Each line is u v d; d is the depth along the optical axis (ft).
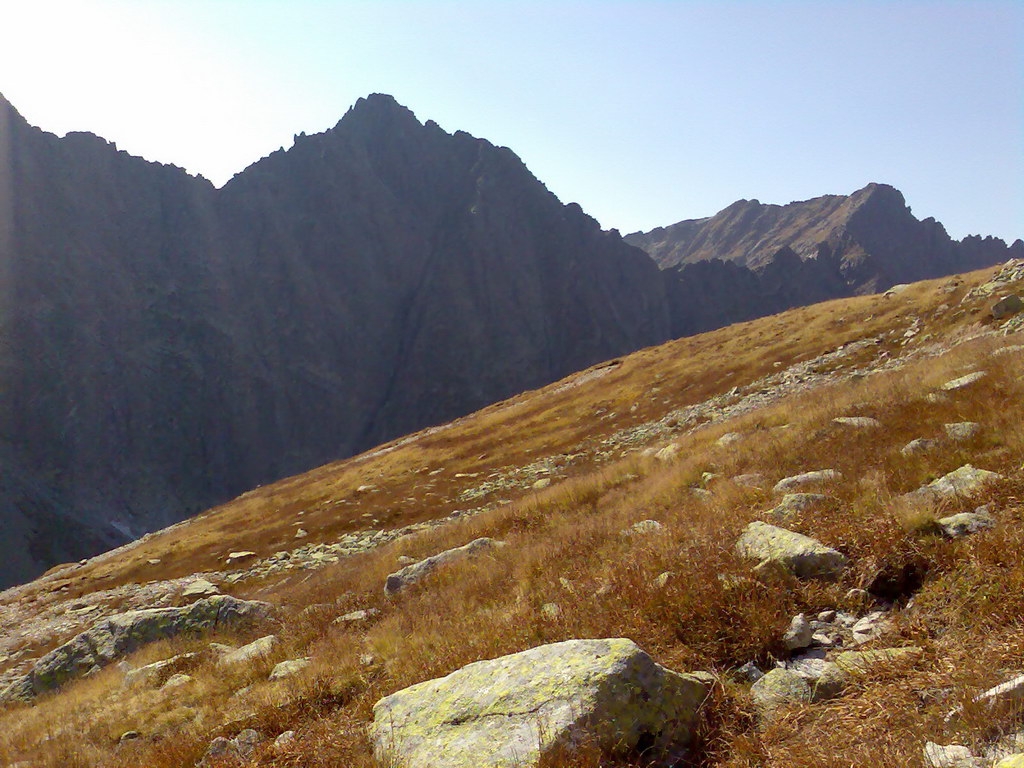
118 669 54.08
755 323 219.20
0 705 59.36
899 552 22.00
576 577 33.35
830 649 19.60
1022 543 19.51
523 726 16.58
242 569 125.18
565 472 127.44
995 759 11.65
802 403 71.46
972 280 141.18
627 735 15.78
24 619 124.36
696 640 21.21
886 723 14.57
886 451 36.83
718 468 49.93
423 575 51.83
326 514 153.89
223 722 27.35
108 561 186.09
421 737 18.11
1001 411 36.01
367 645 33.58
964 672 14.93
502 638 26.02
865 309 167.53
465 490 144.25
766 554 25.05
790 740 15.26
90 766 29.84
